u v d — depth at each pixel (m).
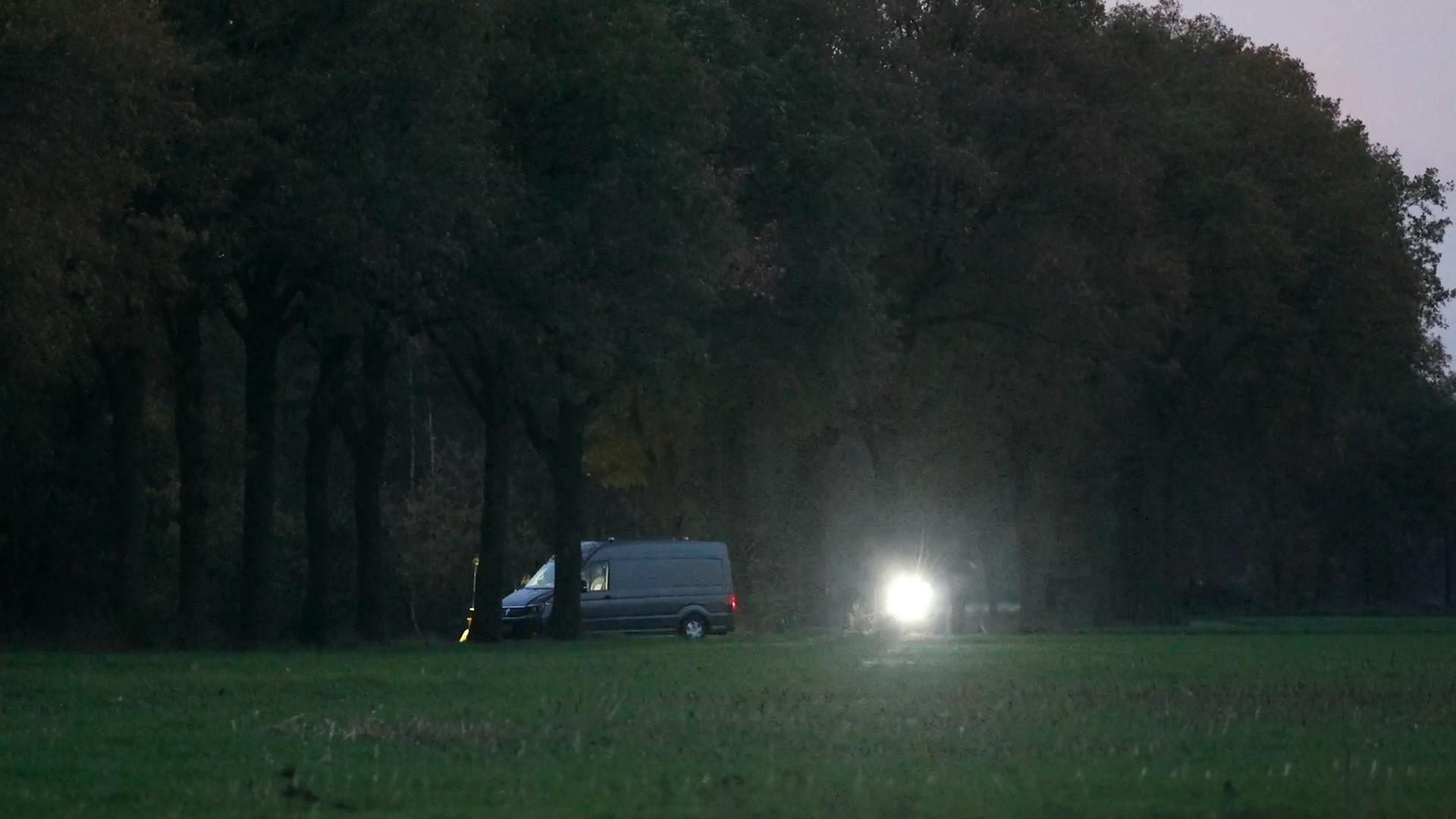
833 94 160.75
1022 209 184.75
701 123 139.50
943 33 184.38
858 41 169.12
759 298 157.12
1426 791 45.31
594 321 132.50
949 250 180.38
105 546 159.25
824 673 90.00
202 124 110.94
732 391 167.25
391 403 142.62
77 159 96.56
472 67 122.19
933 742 56.19
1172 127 199.50
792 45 162.88
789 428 173.88
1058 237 182.88
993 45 183.50
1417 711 68.19
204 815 40.88
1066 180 180.75
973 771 48.56
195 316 131.38
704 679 84.31
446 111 120.69
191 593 131.25
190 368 131.62
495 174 127.69
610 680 83.50
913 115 172.12
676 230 136.75
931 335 195.38
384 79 117.19
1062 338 188.75
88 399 160.12
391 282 120.81
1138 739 57.19
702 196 137.50
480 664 97.12
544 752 53.31
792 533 195.50
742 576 191.75
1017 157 183.50
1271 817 40.81
